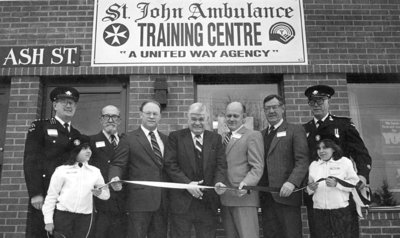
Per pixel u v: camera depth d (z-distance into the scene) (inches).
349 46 247.0
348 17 251.4
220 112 247.3
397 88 252.7
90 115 246.5
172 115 235.6
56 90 187.9
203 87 250.8
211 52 243.8
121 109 245.4
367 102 249.8
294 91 239.8
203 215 174.6
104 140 192.2
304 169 176.7
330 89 195.3
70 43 246.2
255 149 178.5
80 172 171.3
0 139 240.8
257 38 245.9
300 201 181.0
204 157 176.2
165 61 242.1
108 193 172.6
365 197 175.2
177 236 173.3
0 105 245.8
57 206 167.0
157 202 172.9
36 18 250.2
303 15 249.9
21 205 223.0
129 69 240.8
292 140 184.2
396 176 238.2
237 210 176.6
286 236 177.2
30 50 245.3
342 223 170.7
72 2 251.9
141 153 176.6
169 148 178.7
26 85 241.3
